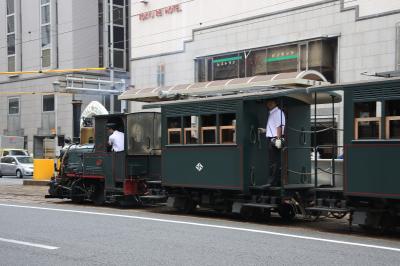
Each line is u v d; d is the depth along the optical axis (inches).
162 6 1125.7
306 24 857.5
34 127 1722.4
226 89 554.6
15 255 324.8
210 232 404.2
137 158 607.2
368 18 779.4
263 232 404.2
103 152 626.2
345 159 406.9
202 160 507.5
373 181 387.9
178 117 534.6
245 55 955.3
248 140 477.4
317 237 384.2
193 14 1059.3
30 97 1736.0
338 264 290.2
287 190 461.1
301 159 491.8
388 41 757.3
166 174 544.7
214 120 501.7
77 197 664.4
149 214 535.2
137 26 1183.6
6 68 1814.7
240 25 965.2
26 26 1749.5
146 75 1163.9
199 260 302.5
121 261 302.7
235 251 327.9
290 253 320.8
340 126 718.5
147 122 618.2
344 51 809.5
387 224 398.9
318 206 434.0
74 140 746.8
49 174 1035.9
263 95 461.7
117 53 1720.0
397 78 380.2
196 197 526.3
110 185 611.8
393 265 287.6
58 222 463.5
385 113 384.8
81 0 1636.3
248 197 481.4
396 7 751.7
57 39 1654.8
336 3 818.8
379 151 385.4
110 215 515.8
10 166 1398.9
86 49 1641.2
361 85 399.9
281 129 464.8
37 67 1713.8
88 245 352.5
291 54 877.8
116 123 622.8
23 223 457.7
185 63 1075.9
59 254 325.4
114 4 1708.9
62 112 1632.6
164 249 336.2
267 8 920.3
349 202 412.5
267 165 495.5
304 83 614.9
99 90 1056.8
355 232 422.0
